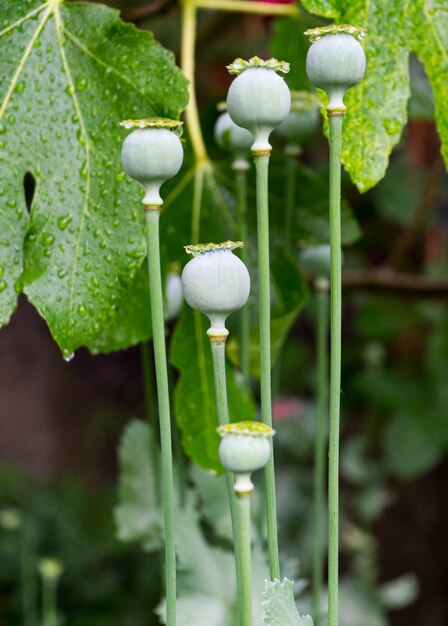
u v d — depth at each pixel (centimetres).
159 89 107
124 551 358
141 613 339
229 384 124
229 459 88
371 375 299
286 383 328
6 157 107
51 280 105
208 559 127
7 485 396
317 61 92
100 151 107
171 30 232
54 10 108
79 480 447
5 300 105
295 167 128
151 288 92
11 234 106
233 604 125
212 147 143
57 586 342
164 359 92
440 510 372
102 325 105
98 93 107
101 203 106
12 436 499
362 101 107
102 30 107
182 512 129
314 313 270
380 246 302
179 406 125
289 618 95
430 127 270
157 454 135
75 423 515
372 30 107
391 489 376
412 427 293
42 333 512
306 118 124
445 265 291
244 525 89
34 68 108
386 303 284
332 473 95
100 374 527
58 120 107
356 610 225
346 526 302
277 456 290
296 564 128
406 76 108
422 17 107
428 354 297
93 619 332
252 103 92
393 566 373
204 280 92
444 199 291
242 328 122
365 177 107
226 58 259
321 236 131
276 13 132
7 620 313
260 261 94
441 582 373
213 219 127
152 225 92
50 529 365
